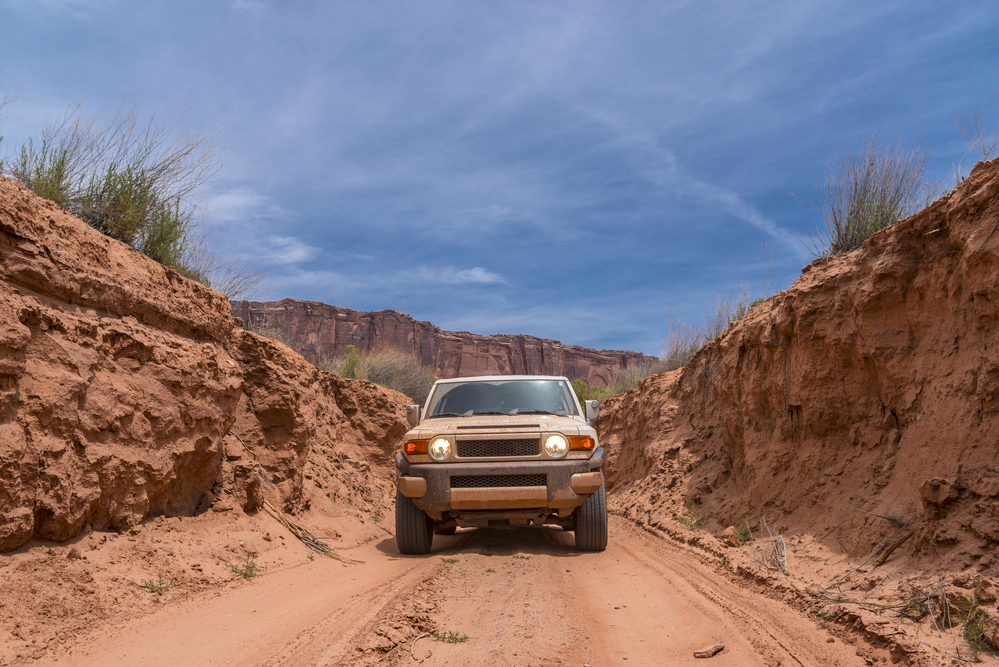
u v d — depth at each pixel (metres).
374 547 7.84
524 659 3.16
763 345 6.98
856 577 4.11
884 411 5.25
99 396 4.59
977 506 3.62
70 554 4.03
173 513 5.74
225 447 6.94
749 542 5.83
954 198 4.41
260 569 5.28
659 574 5.46
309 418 8.38
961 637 2.94
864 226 7.11
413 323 96.88
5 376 3.79
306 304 85.31
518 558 6.38
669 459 10.05
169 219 6.81
